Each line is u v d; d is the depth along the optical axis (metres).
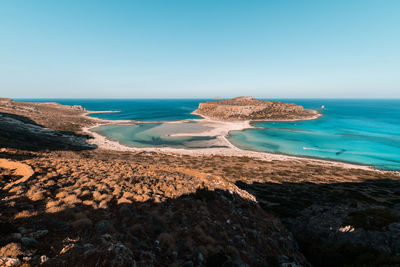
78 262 5.08
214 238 9.67
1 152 21.64
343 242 13.73
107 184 13.81
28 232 6.10
